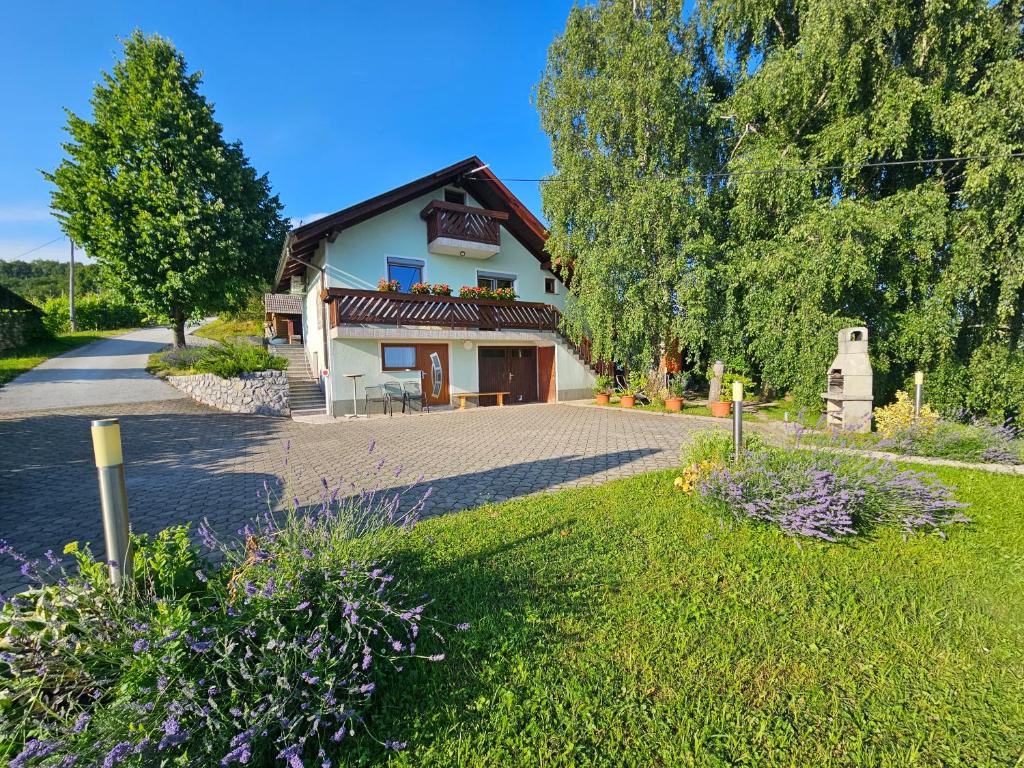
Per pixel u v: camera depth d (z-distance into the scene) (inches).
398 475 221.8
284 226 781.3
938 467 220.5
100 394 491.2
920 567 119.4
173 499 188.5
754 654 85.5
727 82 494.9
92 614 70.7
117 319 1250.6
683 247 435.8
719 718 71.2
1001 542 134.0
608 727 69.6
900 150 347.9
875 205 358.3
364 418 440.1
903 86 340.2
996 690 76.9
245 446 299.1
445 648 86.5
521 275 629.3
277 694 63.8
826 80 376.2
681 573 115.1
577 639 90.0
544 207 506.6
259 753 60.9
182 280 594.2
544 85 494.3
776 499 138.6
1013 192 314.7
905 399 309.4
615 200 463.5
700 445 191.2
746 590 107.7
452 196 566.9
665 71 422.6
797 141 421.4
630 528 144.3
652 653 85.7
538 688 76.9
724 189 458.6
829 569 118.0
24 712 59.1
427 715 71.9
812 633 91.7
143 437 327.9
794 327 392.8
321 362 521.0
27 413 401.7
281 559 84.6
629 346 508.7
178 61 657.6
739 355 486.0
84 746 55.0
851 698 75.3
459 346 547.8
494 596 104.6
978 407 378.3
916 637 90.5
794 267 379.6
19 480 220.2
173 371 566.3
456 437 332.8
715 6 420.2
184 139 605.9
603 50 463.8
